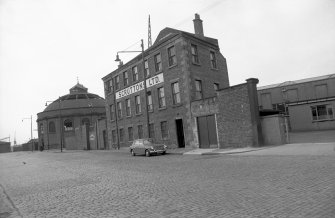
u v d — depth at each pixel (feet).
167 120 100.01
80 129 191.21
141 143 88.22
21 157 154.30
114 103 132.26
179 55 94.17
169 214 22.38
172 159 68.13
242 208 21.99
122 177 45.14
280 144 71.46
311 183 28.14
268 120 73.72
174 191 30.73
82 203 29.53
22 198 35.63
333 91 147.43
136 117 116.37
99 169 60.03
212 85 102.99
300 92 153.99
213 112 84.28
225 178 35.17
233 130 78.74
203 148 87.61
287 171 35.99
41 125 274.57
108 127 139.54
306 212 19.74
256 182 31.01
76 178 49.21
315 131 119.55
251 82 74.69
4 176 63.41
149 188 33.86
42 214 26.68
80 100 269.44
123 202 28.09
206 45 103.81
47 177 54.39
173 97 97.45
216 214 21.15
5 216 27.14
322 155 48.26
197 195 27.84
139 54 111.96
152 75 106.11
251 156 57.47
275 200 23.35
